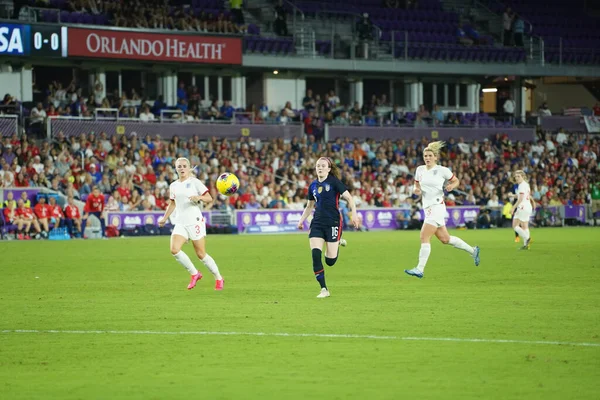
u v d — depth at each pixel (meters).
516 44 173.88
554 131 172.25
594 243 92.06
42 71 137.25
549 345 31.38
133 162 120.31
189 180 47.78
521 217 82.00
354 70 156.12
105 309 41.12
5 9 127.00
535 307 41.22
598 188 145.62
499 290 48.31
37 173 110.50
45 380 26.44
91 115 128.50
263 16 156.88
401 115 159.25
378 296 45.59
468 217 135.75
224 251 80.94
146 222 112.12
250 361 28.91
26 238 102.75
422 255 53.56
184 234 48.16
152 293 47.59
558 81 197.12
